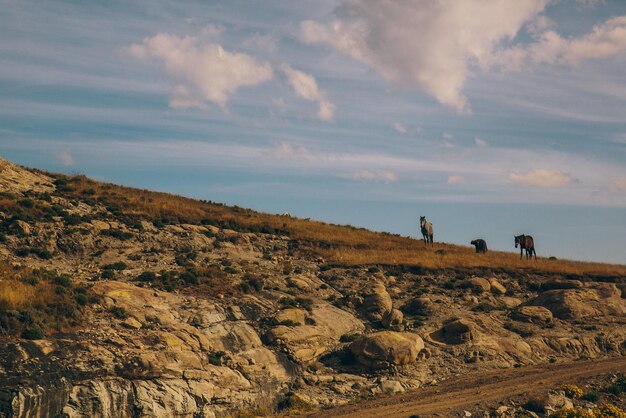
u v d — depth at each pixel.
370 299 52.47
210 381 36.00
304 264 61.47
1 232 52.38
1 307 35.41
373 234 79.06
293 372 41.25
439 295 57.03
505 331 50.50
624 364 46.16
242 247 63.47
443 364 45.06
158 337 37.59
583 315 53.97
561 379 42.03
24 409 29.33
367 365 43.06
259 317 45.94
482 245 72.94
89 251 54.47
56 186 68.75
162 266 53.25
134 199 70.81
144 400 32.78
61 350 33.47
